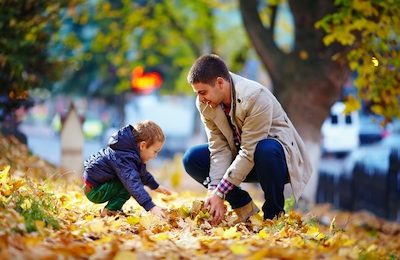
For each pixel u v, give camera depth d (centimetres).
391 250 954
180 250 596
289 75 1469
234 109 726
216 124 752
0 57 1222
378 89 1248
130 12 2108
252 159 731
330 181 1838
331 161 2572
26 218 637
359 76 1211
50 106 4125
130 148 729
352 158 2491
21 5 1247
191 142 3647
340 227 927
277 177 734
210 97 719
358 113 2573
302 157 771
